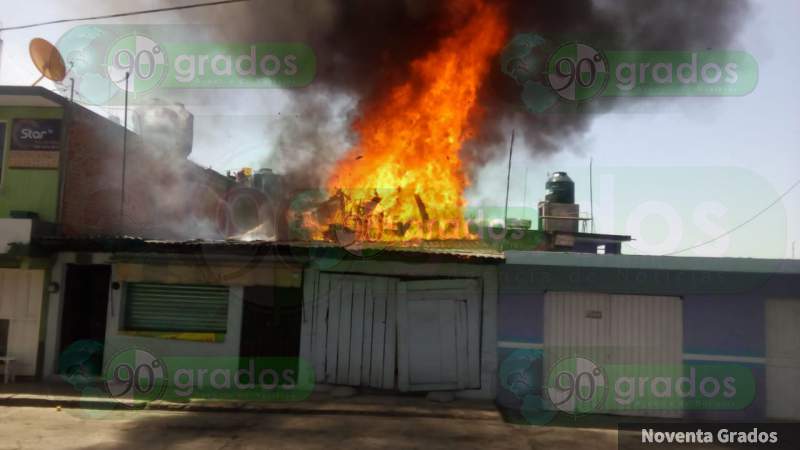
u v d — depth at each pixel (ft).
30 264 36.11
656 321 33.65
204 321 36.52
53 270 37.11
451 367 34.58
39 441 23.53
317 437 25.17
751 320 32.91
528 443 25.58
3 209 38.37
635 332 33.78
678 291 33.50
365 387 35.01
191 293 36.78
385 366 34.99
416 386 34.65
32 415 28.30
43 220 38.06
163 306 36.88
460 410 31.12
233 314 36.01
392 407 31.30
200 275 36.17
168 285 36.94
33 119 39.06
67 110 39.14
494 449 24.35
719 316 33.14
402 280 35.53
